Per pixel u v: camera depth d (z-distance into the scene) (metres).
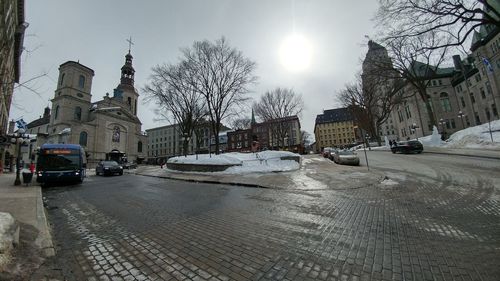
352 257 3.44
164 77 24.59
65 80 51.31
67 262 3.48
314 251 3.69
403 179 10.73
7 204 7.14
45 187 13.41
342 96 44.16
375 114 43.22
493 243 3.70
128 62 63.41
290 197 8.19
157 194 9.86
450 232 4.26
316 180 11.70
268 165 17.88
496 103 35.84
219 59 23.94
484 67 38.03
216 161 18.44
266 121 41.88
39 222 5.08
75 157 14.68
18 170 13.39
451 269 3.00
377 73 25.88
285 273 3.05
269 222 5.30
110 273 3.14
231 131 87.25
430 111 28.77
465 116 45.28
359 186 9.65
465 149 21.44
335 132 106.94
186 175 18.34
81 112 52.31
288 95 39.06
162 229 5.02
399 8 11.20
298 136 77.12
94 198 9.27
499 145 19.42
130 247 4.06
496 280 2.72
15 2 12.38
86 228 5.24
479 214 5.23
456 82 46.44
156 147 96.12
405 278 2.84
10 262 3.03
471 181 9.10
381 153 28.97
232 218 5.74
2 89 5.91
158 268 3.27
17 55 11.43
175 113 26.75
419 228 4.54
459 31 10.94
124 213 6.56
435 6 10.54
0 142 14.48
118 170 24.19
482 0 10.25
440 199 6.79
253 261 3.42
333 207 6.51
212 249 3.89
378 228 4.64
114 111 54.81
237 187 11.20
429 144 28.73
